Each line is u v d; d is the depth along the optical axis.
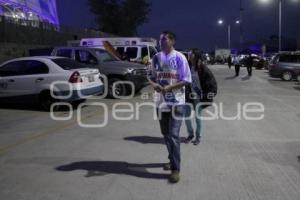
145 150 8.00
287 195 5.59
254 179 6.25
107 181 6.18
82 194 5.66
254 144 8.55
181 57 6.04
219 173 6.54
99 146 8.37
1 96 13.69
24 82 13.35
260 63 48.69
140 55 21.25
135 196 5.57
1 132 9.88
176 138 6.11
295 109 13.77
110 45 21.88
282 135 9.50
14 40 25.66
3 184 6.09
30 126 10.62
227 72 41.25
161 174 6.49
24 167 6.94
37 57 13.70
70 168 6.85
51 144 8.59
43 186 5.99
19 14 32.47
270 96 17.91
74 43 23.91
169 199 5.46
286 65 28.48
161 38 6.07
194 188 5.86
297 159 7.36
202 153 7.80
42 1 40.66
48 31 30.53
